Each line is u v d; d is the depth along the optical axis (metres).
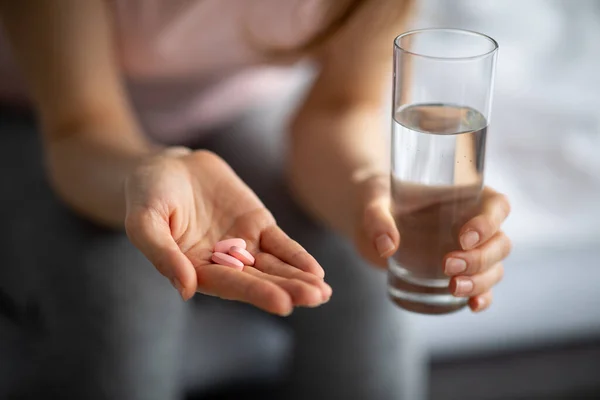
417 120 0.65
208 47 0.94
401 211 0.67
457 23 1.16
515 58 1.12
